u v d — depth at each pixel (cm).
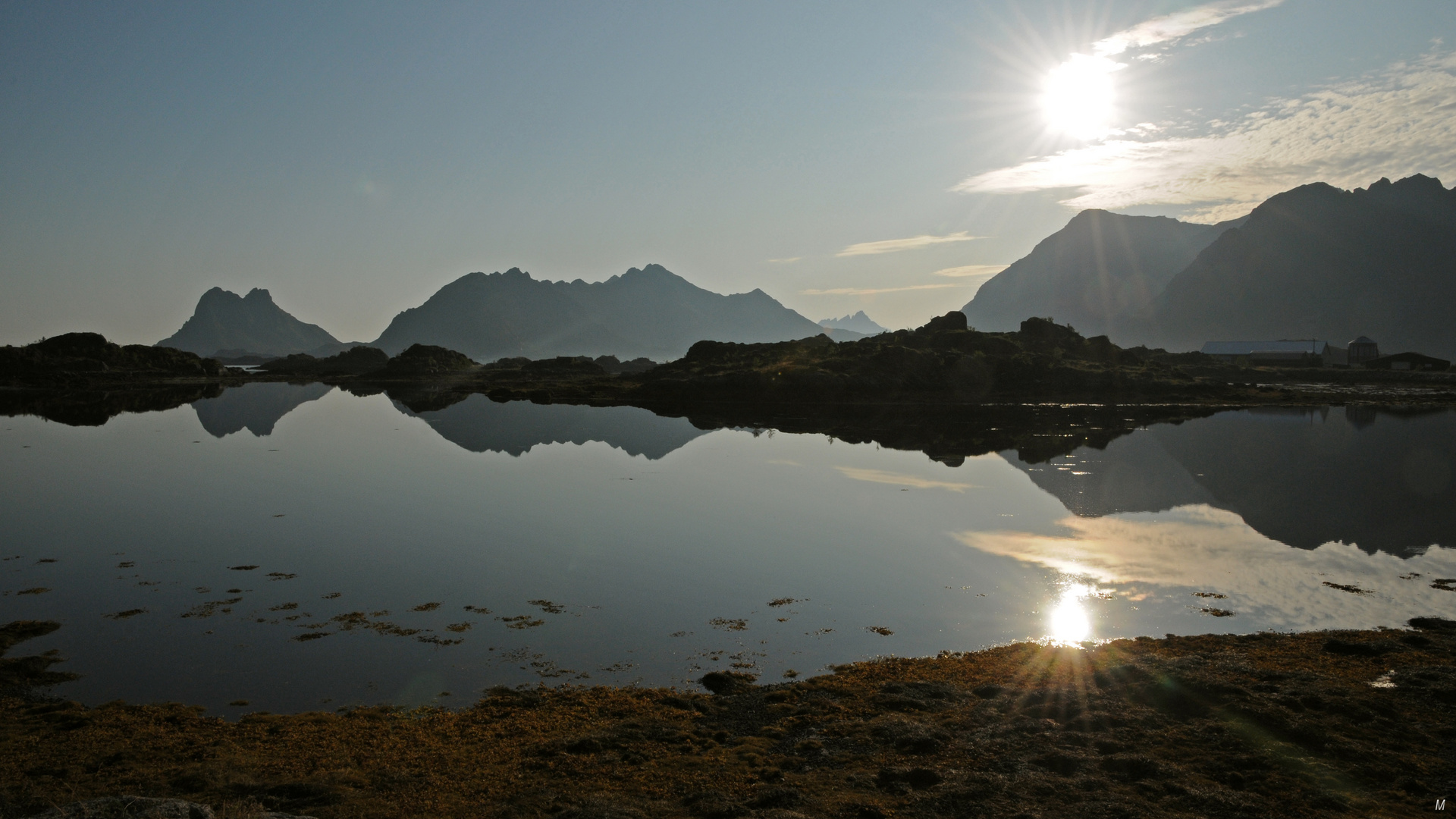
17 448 8219
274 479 6500
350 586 3550
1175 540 4300
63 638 2873
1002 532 4509
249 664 2636
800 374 14038
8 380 19162
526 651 2761
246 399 15788
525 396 16162
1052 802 1633
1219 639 2728
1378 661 2453
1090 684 2291
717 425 10669
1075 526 4644
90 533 4556
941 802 1647
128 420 11275
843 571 3769
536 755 1923
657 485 6178
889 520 4862
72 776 1789
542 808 1645
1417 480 6088
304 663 2645
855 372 14325
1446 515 4903
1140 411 11800
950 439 8900
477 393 18050
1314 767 1733
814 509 5225
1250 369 19350
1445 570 3719
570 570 3825
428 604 3300
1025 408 12294
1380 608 3167
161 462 7362
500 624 3050
